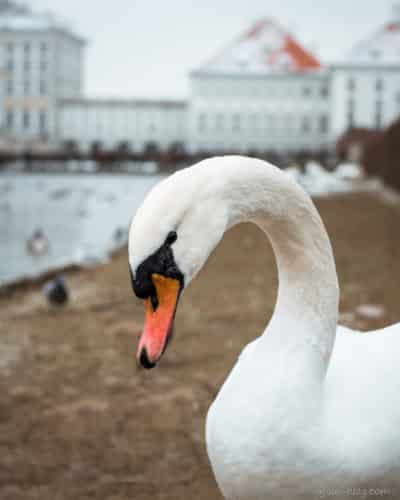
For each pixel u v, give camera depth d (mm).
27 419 4750
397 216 18312
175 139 101750
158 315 2018
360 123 88062
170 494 3803
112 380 5473
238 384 2246
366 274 9594
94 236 17828
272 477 2168
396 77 87438
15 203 28609
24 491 3844
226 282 9273
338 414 2254
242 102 96062
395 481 2287
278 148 96250
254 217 2225
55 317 7418
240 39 99188
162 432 4551
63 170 70688
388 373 2434
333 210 20297
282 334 2264
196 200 2039
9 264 13133
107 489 3865
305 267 2287
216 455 2240
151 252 1989
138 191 37781
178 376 5527
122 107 102562
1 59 106375
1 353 6133
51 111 105312
